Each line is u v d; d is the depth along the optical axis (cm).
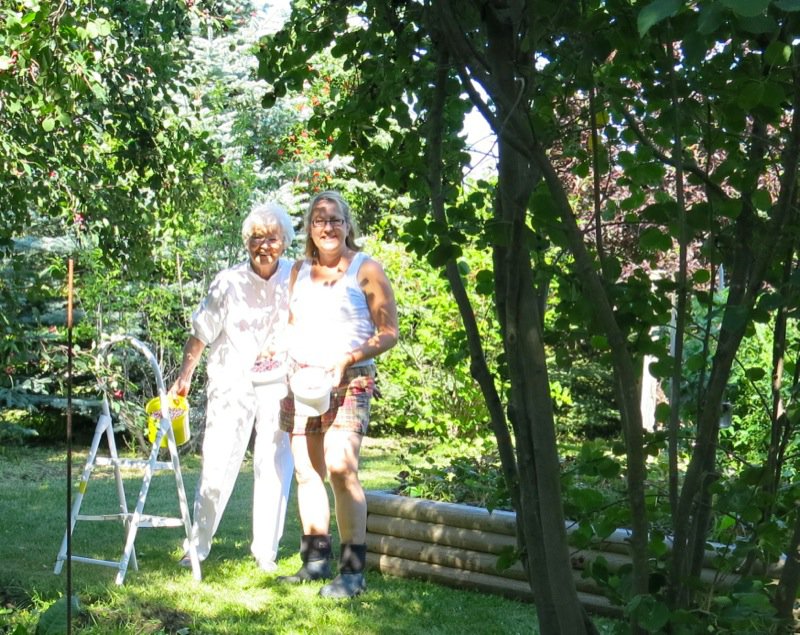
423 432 1538
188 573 556
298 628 452
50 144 573
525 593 507
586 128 242
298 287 528
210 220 1263
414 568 547
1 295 562
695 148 345
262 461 577
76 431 1480
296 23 332
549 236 229
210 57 1402
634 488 222
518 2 219
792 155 207
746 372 255
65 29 473
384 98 314
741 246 243
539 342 233
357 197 1518
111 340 573
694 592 244
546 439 232
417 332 1079
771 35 219
